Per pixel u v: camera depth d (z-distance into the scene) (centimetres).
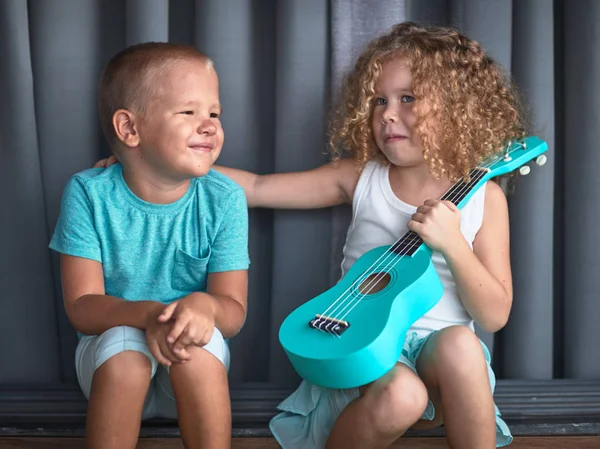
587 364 167
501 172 145
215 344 121
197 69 129
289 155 165
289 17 161
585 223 164
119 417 117
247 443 154
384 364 118
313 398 138
